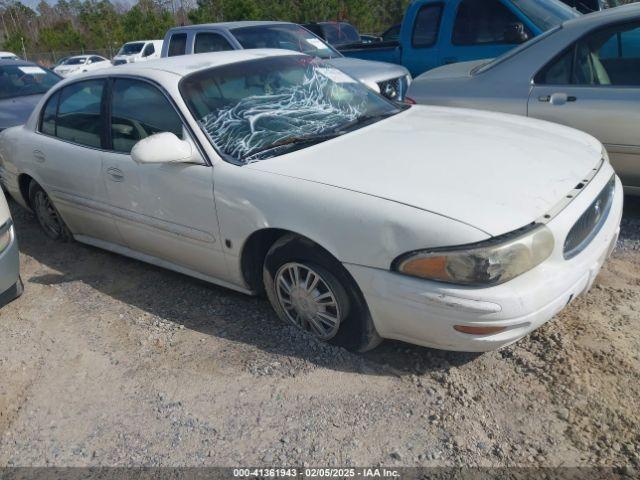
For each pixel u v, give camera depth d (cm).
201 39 786
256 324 335
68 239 486
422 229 242
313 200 273
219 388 285
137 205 363
